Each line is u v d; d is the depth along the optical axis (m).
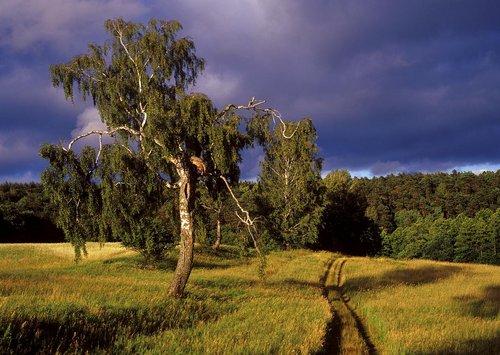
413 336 12.71
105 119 20.69
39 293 16.67
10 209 94.38
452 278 32.94
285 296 21.81
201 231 23.28
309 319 14.94
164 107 19.08
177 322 13.03
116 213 20.39
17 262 40.16
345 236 94.31
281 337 11.45
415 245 106.50
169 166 22.58
